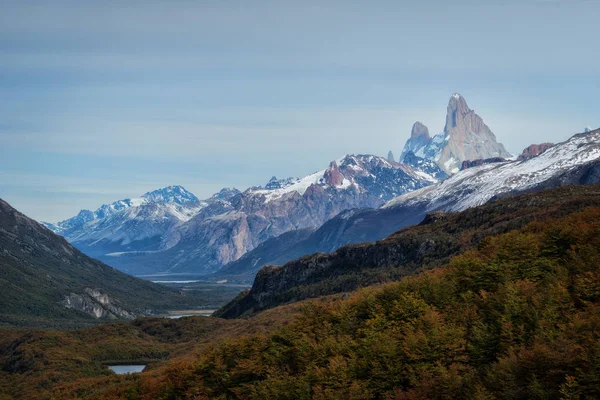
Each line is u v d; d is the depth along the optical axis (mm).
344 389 113438
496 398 98688
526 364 100562
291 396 119938
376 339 123500
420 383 107750
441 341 115500
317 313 155625
